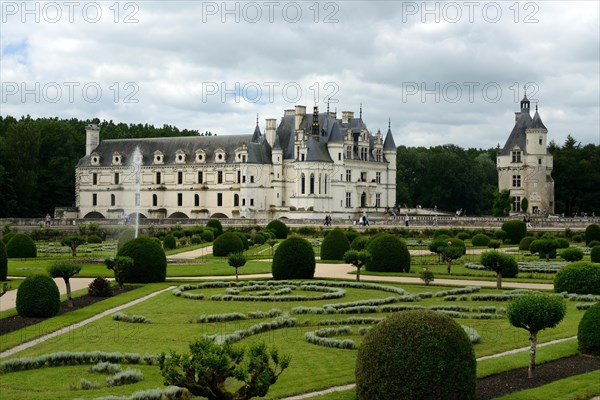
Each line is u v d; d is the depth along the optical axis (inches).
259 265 3149.6
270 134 7765.8
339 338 1517.0
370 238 3444.9
